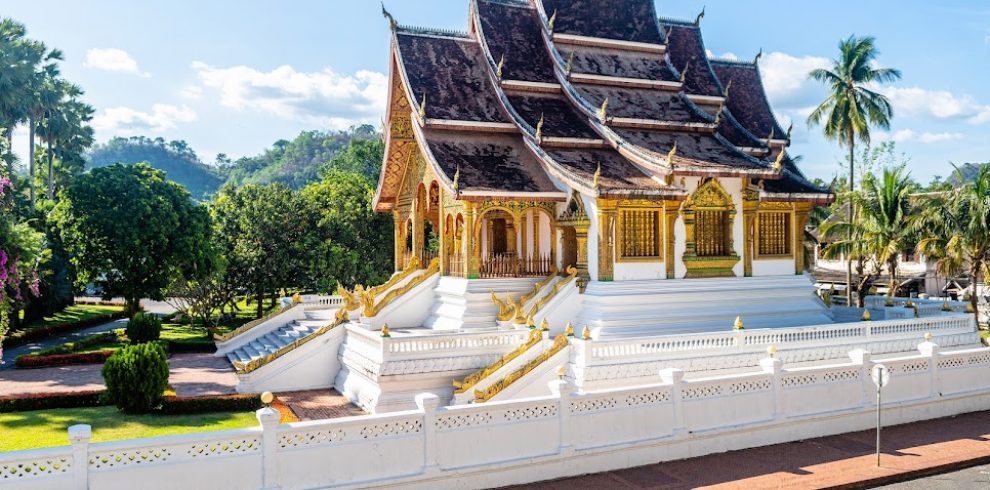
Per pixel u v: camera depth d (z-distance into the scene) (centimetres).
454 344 2228
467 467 1419
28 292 3825
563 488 1449
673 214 2725
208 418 2077
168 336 4075
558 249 2842
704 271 2800
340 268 4647
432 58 3141
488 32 3200
